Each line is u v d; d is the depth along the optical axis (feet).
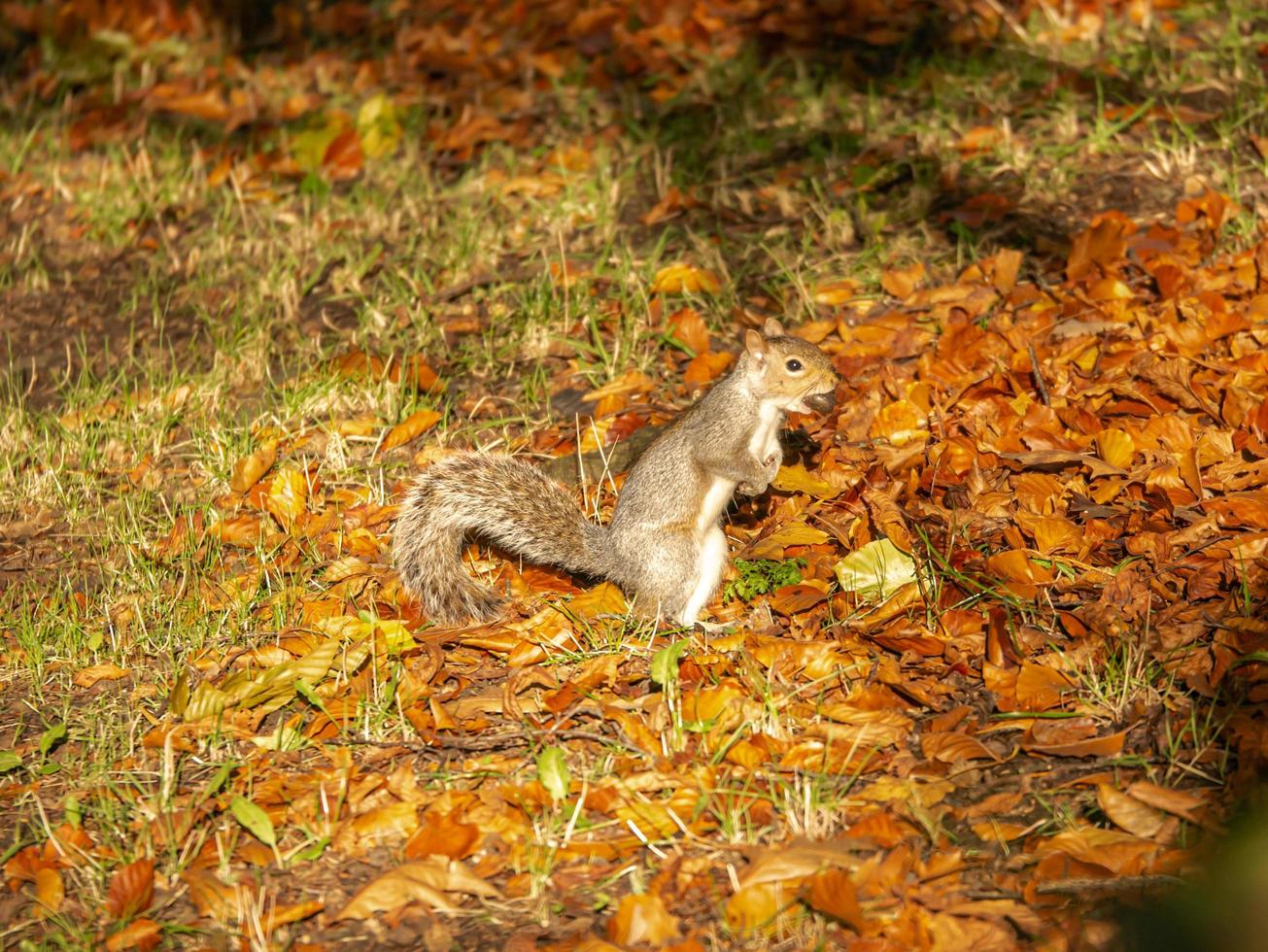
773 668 21.38
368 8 58.23
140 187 44.65
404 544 24.16
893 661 21.50
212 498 29.07
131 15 59.26
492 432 30.78
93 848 19.12
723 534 24.67
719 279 35.45
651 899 16.66
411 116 47.93
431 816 18.62
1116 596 21.53
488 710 21.45
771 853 17.17
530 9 54.34
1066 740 19.22
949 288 32.91
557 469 28.76
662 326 33.71
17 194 45.37
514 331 34.53
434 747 20.62
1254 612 20.79
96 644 24.25
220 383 33.63
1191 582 21.62
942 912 16.33
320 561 26.30
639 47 49.78
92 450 31.22
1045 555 23.09
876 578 23.09
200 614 24.88
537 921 17.15
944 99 42.83
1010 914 16.15
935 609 22.36
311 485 28.60
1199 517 23.12
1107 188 36.55
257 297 37.63
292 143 46.60
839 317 32.22
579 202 40.14
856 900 16.25
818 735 19.88
